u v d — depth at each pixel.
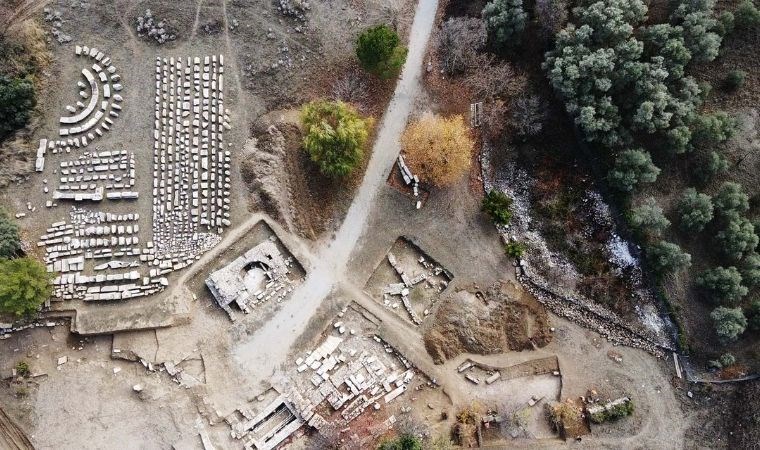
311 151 42.50
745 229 42.75
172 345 43.34
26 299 39.03
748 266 43.34
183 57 44.28
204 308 44.03
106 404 42.72
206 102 44.28
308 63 45.47
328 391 43.75
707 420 45.31
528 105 44.94
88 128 43.44
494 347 45.62
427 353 45.44
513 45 45.53
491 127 45.81
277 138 44.72
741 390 44.84
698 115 43.19
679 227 44.59
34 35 42.50
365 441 43.06
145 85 44.00
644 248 44.88
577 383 45.88
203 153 44.12
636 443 45.28
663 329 45.72
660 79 41.72
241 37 44.69
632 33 43.59
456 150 43.72
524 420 44.59
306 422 43.34
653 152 44.72
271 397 43.75
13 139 42.47
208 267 44.28
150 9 43.84
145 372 43.25
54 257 42.78
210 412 43.03
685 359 45.50
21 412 42.44
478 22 44.84
